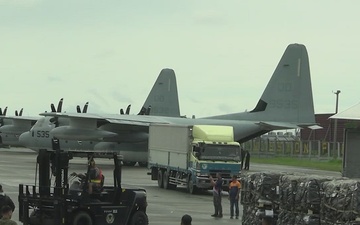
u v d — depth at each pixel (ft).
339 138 335.47
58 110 214.48
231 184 99.96
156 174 151.64
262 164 254.27
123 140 200.75
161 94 263.08
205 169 130.82
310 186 64.69
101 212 73.77
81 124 195.21
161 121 200.75
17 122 270.87
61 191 71.26
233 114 209.97
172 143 141.90
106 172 180.14
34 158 253.24
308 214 65.36
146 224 77.36
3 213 52.42
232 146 133.18
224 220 96.89
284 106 205.98
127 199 75.97
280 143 322.96
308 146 302.45
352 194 59.06
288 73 205.87
